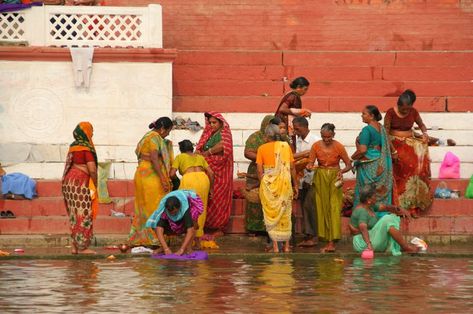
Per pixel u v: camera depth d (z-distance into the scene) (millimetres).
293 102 18422
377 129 17484
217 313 11109
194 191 16438
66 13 20406
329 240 16938
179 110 21234
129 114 20266
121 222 18062
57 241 17703
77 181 16219
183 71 21953
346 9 23750
